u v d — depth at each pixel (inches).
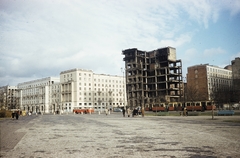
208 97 3919.8
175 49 4175.7
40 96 5841.5
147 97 3801.7
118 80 5713.6
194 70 4173.2
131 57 4101.9
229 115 1389.0
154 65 4121.6
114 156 310.3
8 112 2171.5
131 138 485.4
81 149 368.2
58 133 615.5
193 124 832.9
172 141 431.5
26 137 532.7
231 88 3316.9
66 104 4985.2
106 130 676.1
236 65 4074.8
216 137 476.7
